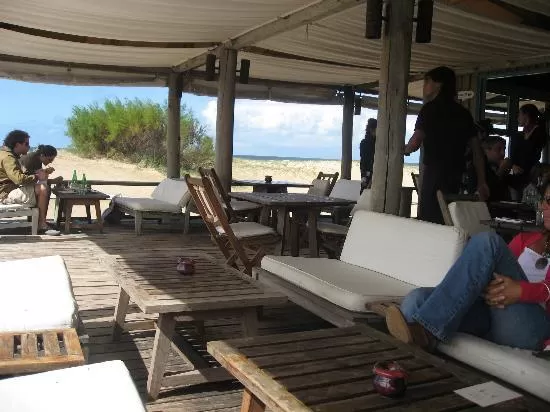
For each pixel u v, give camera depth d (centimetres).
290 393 187
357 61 921
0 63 997
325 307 326
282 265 392
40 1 608
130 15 666
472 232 451
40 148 818
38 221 786
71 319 236
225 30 749
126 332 383
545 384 204
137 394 163
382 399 186
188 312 294
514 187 668
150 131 2753
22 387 163
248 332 308
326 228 633
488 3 564
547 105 1024
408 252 366
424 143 484
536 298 237
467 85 949
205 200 475
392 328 250
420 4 475
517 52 811
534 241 276
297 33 745
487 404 186
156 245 734
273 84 1162
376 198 473
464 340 241
